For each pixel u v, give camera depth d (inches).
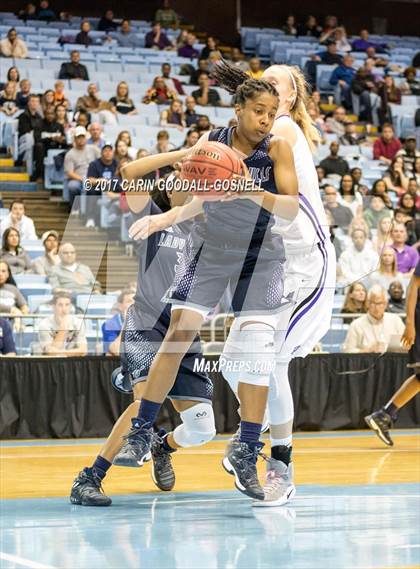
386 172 561.9
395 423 381.4
